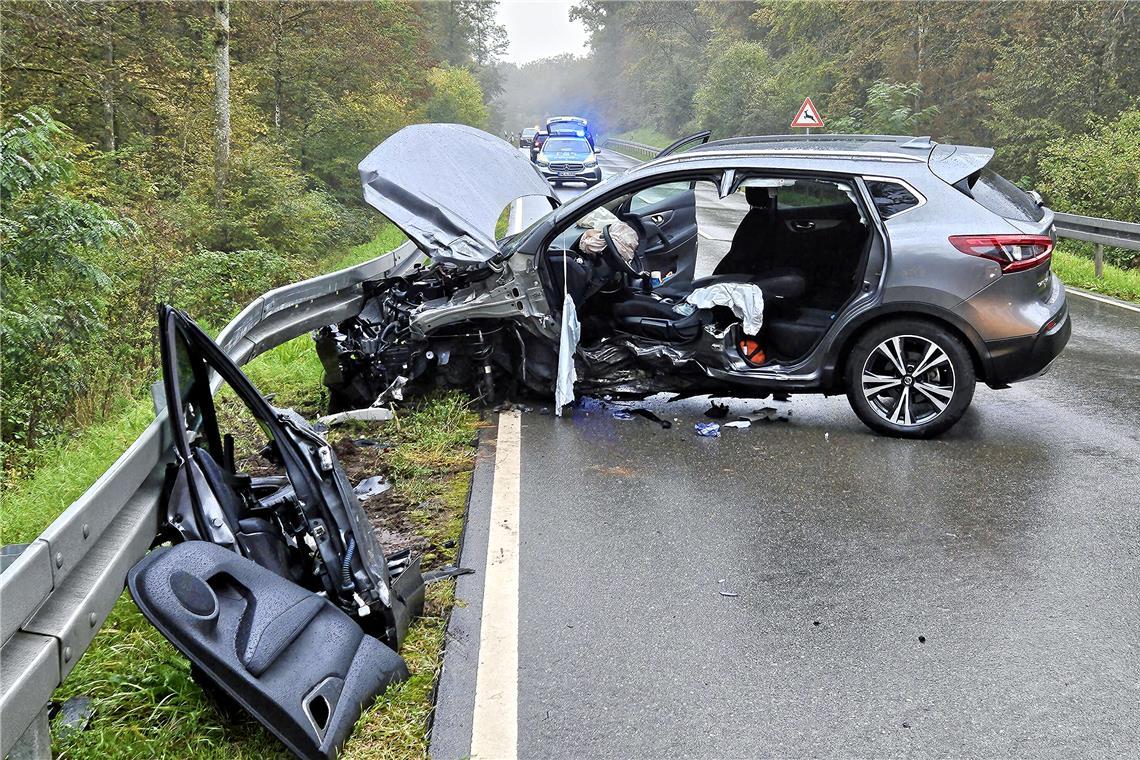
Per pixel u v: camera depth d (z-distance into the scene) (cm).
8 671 237
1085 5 2327
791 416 704
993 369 620
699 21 7306
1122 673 358
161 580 286
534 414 711
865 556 463
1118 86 2295
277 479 418
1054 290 649
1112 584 431
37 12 1469
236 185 1869
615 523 507
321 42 2720
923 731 324
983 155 654
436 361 709
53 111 1670
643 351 683
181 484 343
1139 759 308
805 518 511
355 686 317
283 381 802
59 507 508
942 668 363
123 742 307
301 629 310
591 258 701
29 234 889
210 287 1270
